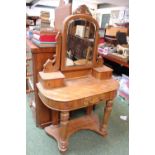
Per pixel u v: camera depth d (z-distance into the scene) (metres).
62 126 1.38
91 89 1.42
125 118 2.07
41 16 1.59
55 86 1.39
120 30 2.73
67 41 1.40
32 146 1.56
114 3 3.04
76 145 1.61
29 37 1.85
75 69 1.56
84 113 2.17
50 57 1.58
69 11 1.35
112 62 3.07
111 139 1.71
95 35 1.53
